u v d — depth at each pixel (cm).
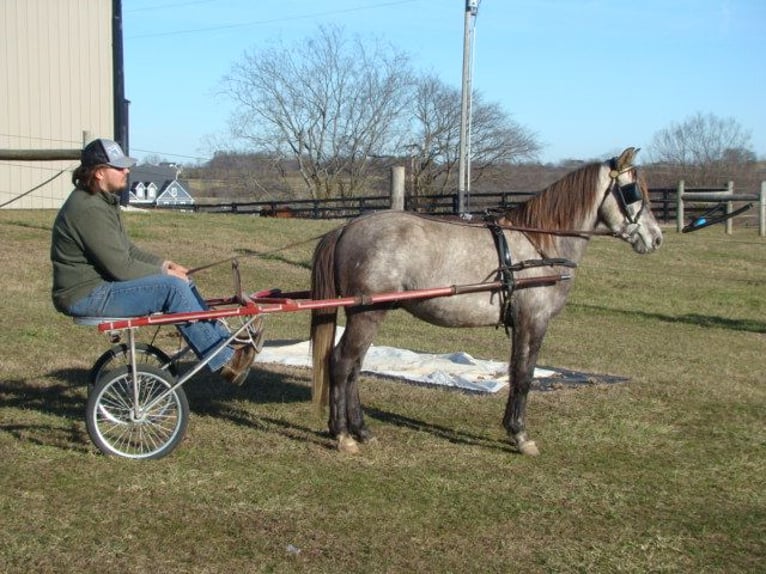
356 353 654
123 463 616
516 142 4572
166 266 633
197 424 720
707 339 1319
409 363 968
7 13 2238
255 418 749
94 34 2338
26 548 478
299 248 1961
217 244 1931
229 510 542
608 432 746
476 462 655
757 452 707
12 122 2269
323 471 621
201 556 478
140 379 636
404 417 770
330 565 474
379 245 637
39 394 798
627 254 2159
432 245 643
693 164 4394
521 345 669
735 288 1803
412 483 605
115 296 614
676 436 748
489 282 642
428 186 4584
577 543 516
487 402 827
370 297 615
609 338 1284
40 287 1391
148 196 5875
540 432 737
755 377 1022
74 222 598
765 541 530
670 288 1777
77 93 2334
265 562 473
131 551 481
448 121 4478
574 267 682
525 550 504
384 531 521
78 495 557
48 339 1036
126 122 2422
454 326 664
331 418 670
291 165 4747
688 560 500
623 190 689
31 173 2300
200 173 6150
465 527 533
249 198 4959
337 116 4494
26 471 595
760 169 4388
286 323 1252
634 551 509
